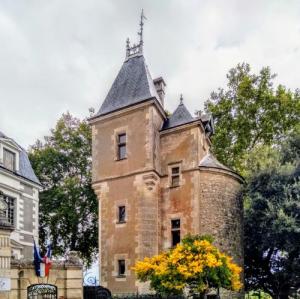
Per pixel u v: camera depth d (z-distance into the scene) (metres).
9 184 24.36
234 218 23.77
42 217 37.22
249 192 28.20
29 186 26.84
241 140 35.91
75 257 15.65
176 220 22.98
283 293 29.12
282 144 29.84
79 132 38.81
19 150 26.08
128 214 23.28
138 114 24.09
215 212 22.78
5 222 13.23
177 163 23.55
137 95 24.80
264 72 36.53
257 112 36.12
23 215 25.64
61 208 35.88
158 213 23.36
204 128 25.14
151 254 22.38
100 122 25.73
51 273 14.97
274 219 25.95
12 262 14.26
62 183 37.72
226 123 36.69
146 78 25.25
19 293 14.29
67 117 39.50
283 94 35.72
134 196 23.23
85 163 38.31
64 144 38.03
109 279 23.03
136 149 23.77
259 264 30.25
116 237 23.42
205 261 16.38
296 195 26.16
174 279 16.58
